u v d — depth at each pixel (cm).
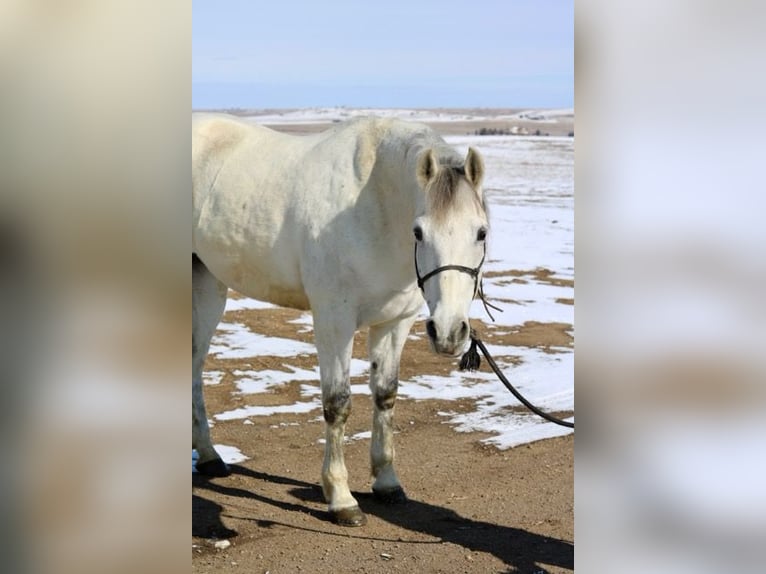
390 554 387
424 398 655
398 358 451
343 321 416
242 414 612
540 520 430
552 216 1959
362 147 414
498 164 3903
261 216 446
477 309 985
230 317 917
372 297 416
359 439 567
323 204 417
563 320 944
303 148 454
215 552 385
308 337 843
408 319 442
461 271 347
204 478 488
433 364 751
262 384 686
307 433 577
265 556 382
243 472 501
